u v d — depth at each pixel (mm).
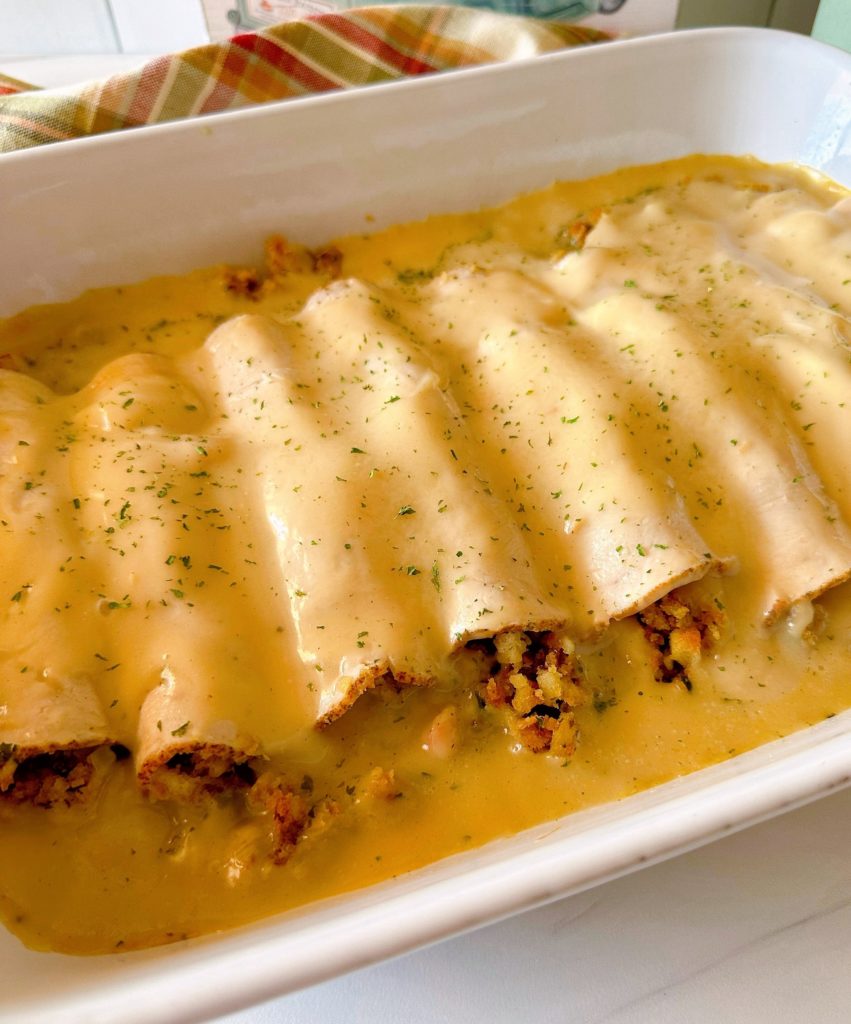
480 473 266
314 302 319
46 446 260
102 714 220
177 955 198
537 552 257
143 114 338
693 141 372
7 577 229
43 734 211
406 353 288
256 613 237
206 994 163
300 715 228
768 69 358
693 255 334
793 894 222
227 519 250
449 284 326
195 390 290
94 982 185
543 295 319
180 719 215
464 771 239
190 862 221
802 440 278
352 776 236
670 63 351
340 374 290
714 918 219
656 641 257
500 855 213
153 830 224
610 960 212
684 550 250
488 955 213
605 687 253
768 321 304
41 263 307
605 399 274
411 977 210
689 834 188
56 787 219
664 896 221
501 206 360
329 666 229
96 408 273
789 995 208
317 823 226
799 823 234
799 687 255
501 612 236
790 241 342
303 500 249
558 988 208
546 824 230
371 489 253
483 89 330
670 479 265
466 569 244
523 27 365
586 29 380
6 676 217
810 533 260
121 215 309
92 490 249
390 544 247
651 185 373
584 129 354
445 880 196
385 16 353
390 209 345
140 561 235
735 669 256
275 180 323
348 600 236
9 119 331
